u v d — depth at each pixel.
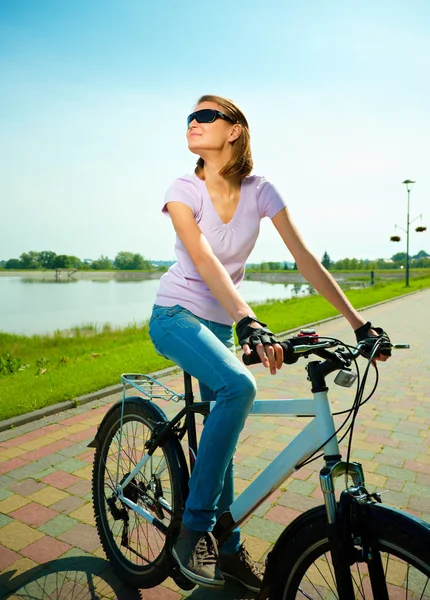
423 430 4.31
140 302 36.16
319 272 1.85
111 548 2.30
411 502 2.99
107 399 5.08
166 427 2.02
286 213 1.92
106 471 2.39
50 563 2.35
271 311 17.05
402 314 14.90
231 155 1.82
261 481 1.71
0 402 4.69
